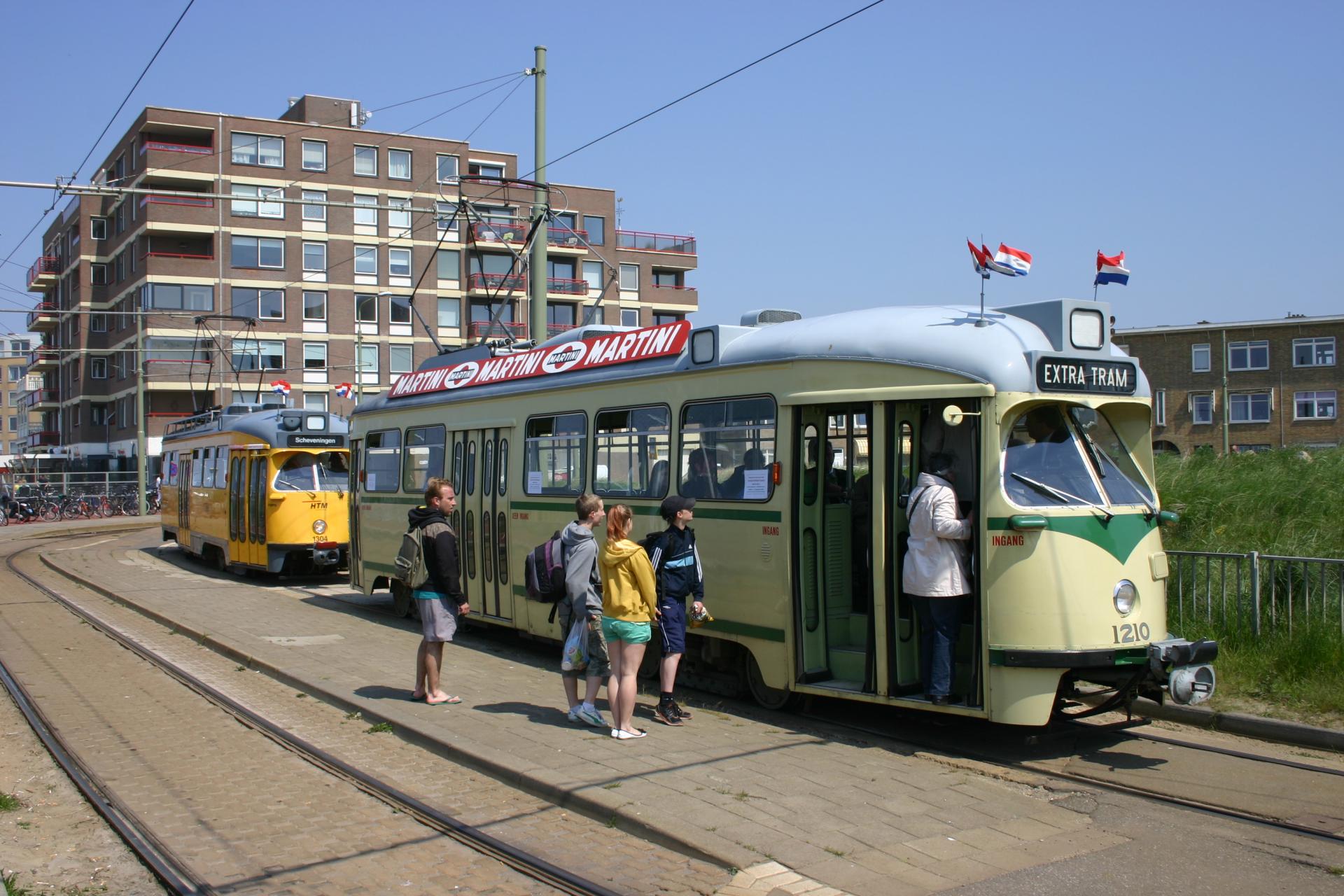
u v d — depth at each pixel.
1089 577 7.40
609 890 5.29
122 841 6.30
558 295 58.34
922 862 5.59
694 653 10.01
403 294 53.97
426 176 54.41
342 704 9.55
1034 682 7.30
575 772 7.09
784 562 8.65
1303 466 13.66
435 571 9.35
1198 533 12.30
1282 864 5.62
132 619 15.62
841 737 8.23
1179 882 5.38
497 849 5.93
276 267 51.78
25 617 15.84
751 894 5.18
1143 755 7.71
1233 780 7.09
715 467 9.43
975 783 7.00
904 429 8.14
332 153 52.69
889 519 8.03
